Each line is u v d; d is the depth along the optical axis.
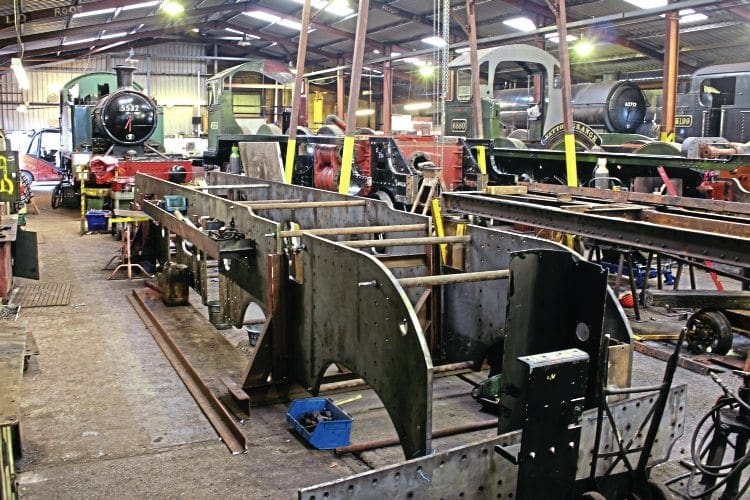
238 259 4.27
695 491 2.87
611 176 8.55
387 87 21.02
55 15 11.53
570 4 14.60
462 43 16.34
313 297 3.48
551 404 2.08
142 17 16.84
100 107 12.72
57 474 3.04
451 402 3.93
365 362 2.99
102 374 4.32
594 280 2.40
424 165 6.14
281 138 10.75
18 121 25.92
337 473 3.08
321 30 20.42
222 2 20.05
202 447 3.33
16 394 2.66
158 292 6.29
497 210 5.45
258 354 3.78
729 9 12.41
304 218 5.63
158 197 6.46
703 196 7.79
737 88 10.24
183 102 27.83
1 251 5.70
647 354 4.89
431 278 3.25
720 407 2.63
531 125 11.90
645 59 18.41
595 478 2.41
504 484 2.28
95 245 9.38
